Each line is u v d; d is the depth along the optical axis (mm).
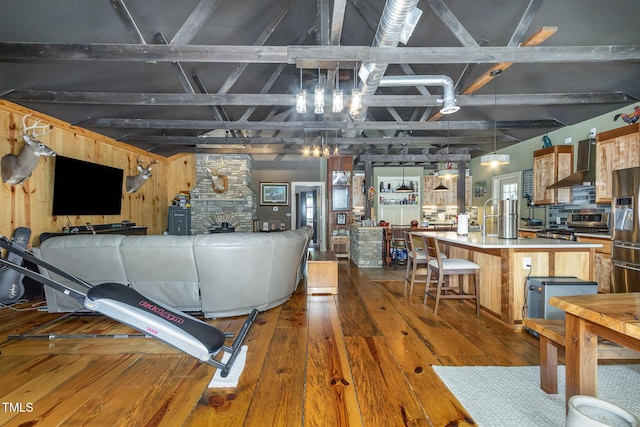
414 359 2115
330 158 7570
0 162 3447
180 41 2773
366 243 5938
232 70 4301
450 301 3533
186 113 5289
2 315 3025
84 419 1491
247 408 1578
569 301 1285
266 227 8211
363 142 6020
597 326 1197
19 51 2600
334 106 3225
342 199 7535
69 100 3553
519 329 2654
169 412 1547
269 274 3051
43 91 3506
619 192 3564
